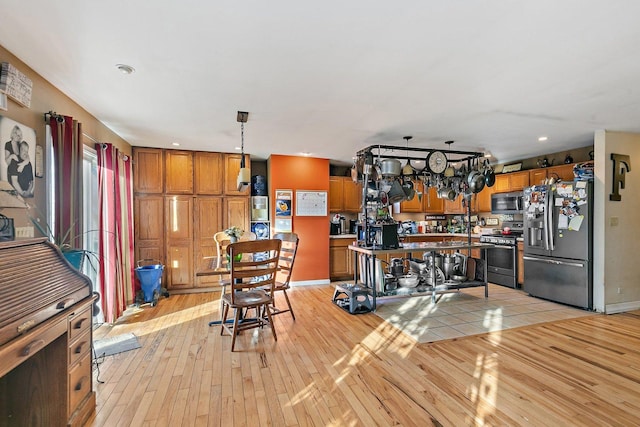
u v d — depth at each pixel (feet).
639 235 13.35
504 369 7.93
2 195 5.80
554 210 14.10
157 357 8.70
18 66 6.70
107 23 5.46
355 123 11.51
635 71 7.40
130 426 5.85
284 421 5.98
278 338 10.01
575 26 5.58
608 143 12.67
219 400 6.66
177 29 5.66
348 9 5.09
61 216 7.77
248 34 5.83
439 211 22.29
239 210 16.76
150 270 13.82
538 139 14.03
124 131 12.49
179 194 15.83
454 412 6.22
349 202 19.93
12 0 4.81
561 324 11.24
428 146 15.39
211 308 13.34
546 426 5.81
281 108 9.87
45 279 5.09
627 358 8.52
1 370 3.70
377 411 6.26
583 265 12.93
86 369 6.02
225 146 15.26
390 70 7.33
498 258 17.80
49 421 5.22
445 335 10.18
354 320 11.69
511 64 7.05
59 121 7.79
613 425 5.83
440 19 5.37
